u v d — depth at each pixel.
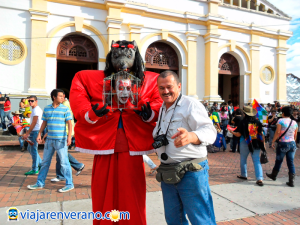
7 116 9.62
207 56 13.47
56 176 5.04
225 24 14.08
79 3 11.12
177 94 2.11
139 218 2.25
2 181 4.77
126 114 2.34
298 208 3.58
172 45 13.13
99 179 2.31
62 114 4.23
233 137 8.43
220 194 4.12
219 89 18.14
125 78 2.26
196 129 1.99
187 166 2.01
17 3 10.23
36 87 10.37
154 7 12.41
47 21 10.62
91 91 2.37
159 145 2.03
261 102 15.09
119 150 2.32
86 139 2.29
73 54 11.44
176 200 2.18
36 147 5.30
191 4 13.55
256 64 15.03
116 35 11.39
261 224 3.06
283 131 4.69
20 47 10.37
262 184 4.61
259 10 16.64
